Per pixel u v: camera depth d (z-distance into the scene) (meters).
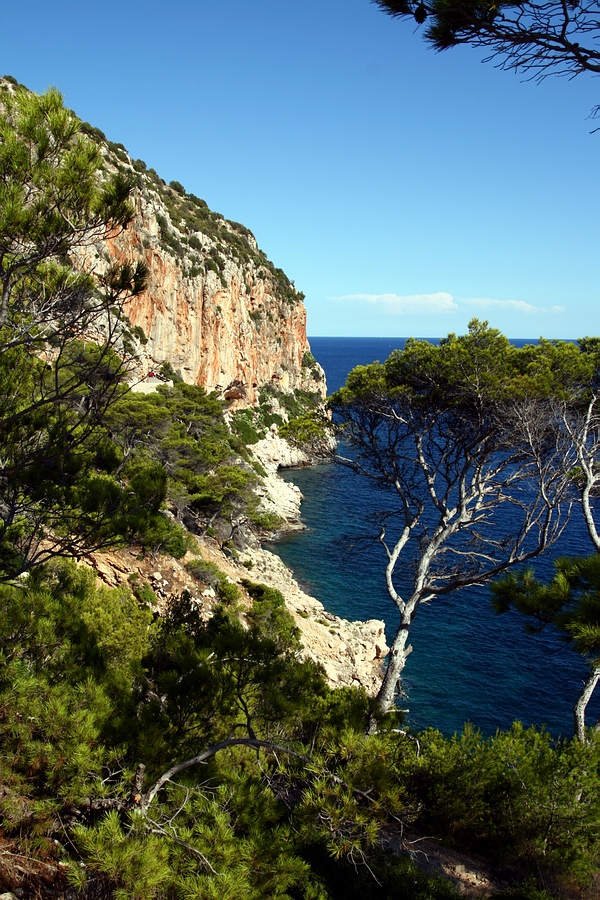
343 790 5.74
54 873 5.43
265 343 99.00
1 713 5.90
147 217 67.00
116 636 10.80
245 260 97.38
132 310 63.31
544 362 14.06
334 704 7.59
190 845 5.35
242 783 6.43
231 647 7.32
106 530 7.11
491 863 9.98
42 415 7.45
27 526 7.52
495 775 10.45
